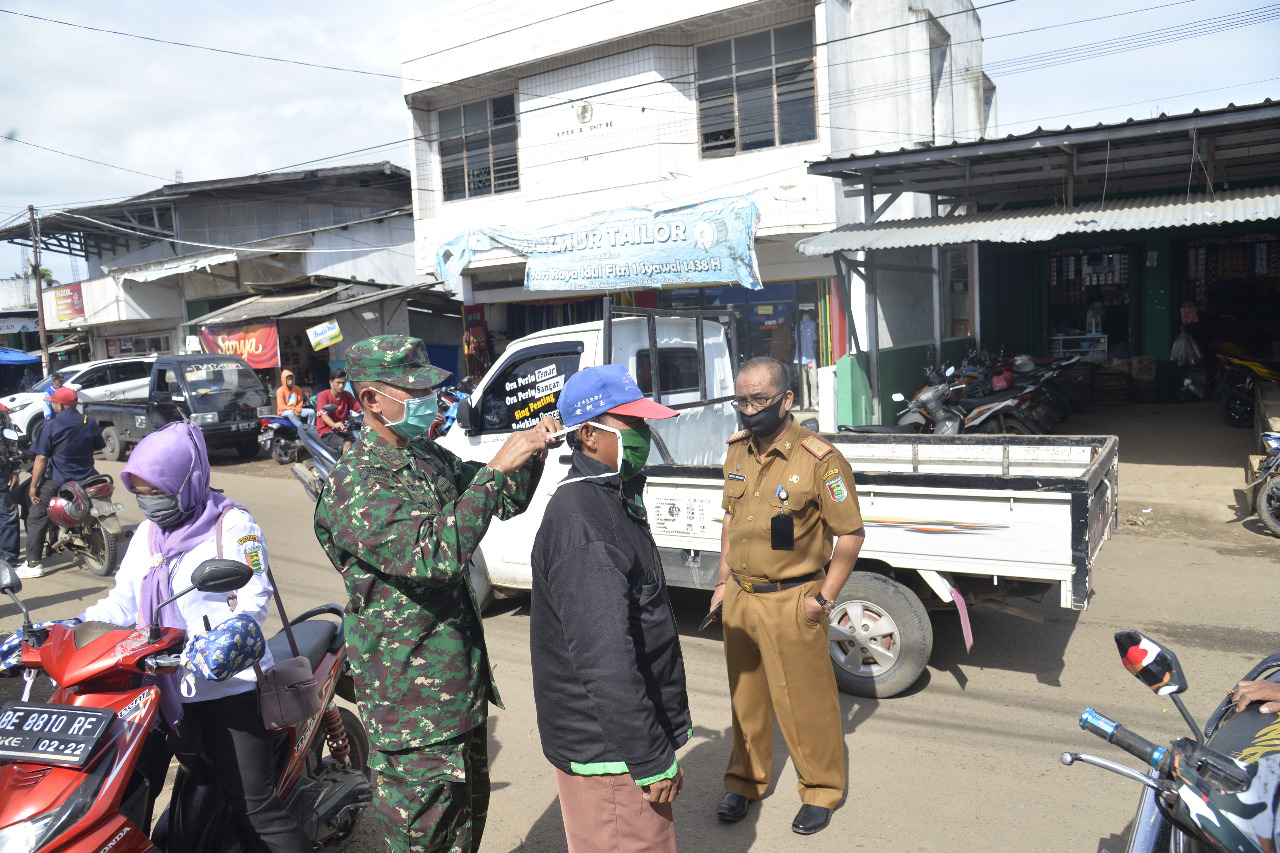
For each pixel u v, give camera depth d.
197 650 2.45
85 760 2.30
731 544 3.62
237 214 24.88
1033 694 4.64
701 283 15.19
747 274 14.66
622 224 15.77
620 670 2.19
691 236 15.06
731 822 3.58
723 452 6.56
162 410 15.62
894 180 11.84
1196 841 2.16
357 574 2.47
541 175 17.28
